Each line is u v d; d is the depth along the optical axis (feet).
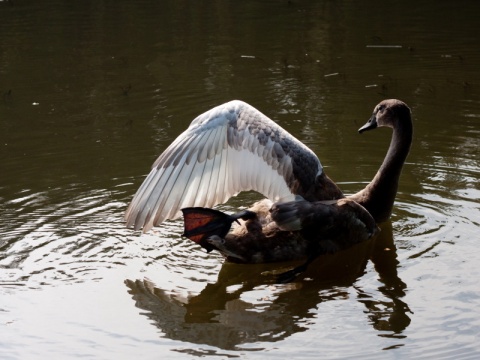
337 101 49.96
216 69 57.16
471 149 41.96
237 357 24.03
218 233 28.78
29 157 42.19
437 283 28.63
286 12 72.79
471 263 30.01
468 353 23.91
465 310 26.50
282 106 49.21
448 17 69.31
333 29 66.64
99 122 47.32
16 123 47.60
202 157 28.35
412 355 23.91
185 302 27.84
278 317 26.71
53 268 30.09
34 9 75.31
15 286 28.68
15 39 65.57
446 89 51.78
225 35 65.67
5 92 53.26
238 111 29.17
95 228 33.53
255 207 31.04
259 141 29.14
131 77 55.83
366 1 75.92
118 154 42.27
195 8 74.90
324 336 25.29
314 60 58.70
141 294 28.30
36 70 57.88
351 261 30.83
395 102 33.83
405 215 34.76
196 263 30.78
